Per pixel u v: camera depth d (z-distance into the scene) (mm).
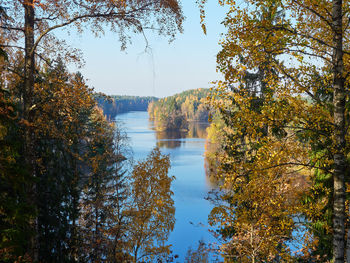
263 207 7648
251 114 5797
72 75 8094
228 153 8586
